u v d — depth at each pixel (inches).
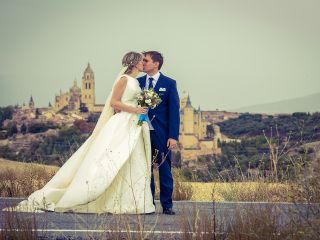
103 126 361.1
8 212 268.1
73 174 360.5
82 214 343.0
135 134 354.9
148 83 362.9
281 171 366.0
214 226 249.6
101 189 344.8
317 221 239.9
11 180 494.6
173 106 355.3
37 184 499.5
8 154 2770.7
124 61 366.3
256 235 241.1
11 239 253.9
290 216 251.4
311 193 258.7
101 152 351.3
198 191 532.7
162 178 352.5
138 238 245.9
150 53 360.8
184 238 249.0
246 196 417.1
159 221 317.7
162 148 354.6
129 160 353.7
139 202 349.4
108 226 271.1
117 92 360.5
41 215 331.9
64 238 263.6
